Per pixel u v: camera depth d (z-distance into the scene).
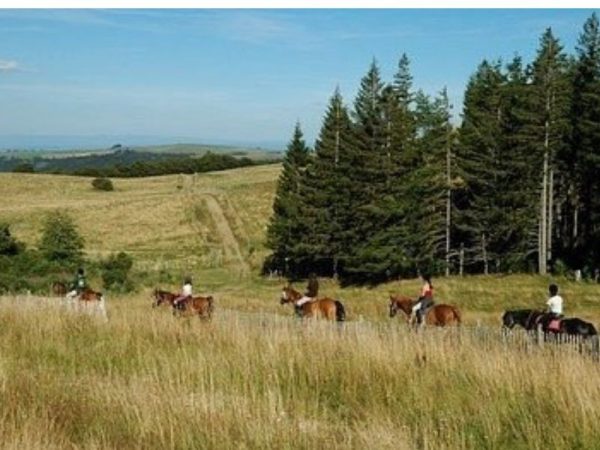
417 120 76.25
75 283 30.53
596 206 61.38
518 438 9.30
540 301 50.78
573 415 9.43
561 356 12.33
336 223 68.19
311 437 8.61
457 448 8.70
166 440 8.41
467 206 71.12
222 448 8.17
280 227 73.88
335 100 72.62
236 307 41.53
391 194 65.31
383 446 8.23
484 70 75.31
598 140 59.03
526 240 64.44
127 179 155.62
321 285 68.44
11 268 56.88
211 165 182.50
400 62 69.56
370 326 15.76
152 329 15.90
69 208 111.75
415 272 67.31
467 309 51.25
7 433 8.14
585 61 62.44
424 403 10.54
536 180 63.59
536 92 61.16
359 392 11.38
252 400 9.95
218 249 88.69
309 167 72.38
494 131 64.62
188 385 11.05
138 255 84.75
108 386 10.70
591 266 58.94
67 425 8.97
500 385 10.93
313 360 12.28
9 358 13.30
